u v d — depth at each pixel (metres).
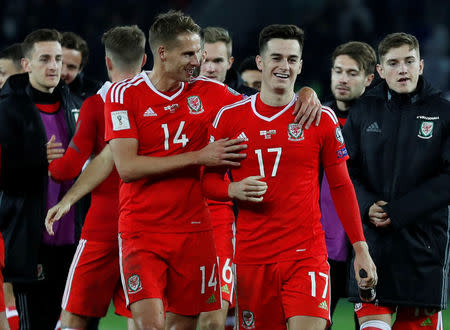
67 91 22.16
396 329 18.84
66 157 18.88
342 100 22.06
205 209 17.08
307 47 57.91
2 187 20.56
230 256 20.86
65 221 21.34
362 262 15.99
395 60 18.20
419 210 17.75
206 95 17.11
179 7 66.00
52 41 21.27
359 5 61.12
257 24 66.81
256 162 16.12
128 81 16.86
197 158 16.02
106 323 29.34
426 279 18.12
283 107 16.19
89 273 18.70
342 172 16.30
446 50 59.88
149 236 16.62
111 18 62.78
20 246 20.45
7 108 20.53
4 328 17.38
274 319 16.41
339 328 28.33
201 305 17.17
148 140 16.69
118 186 18.84
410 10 62.59
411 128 18.33
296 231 16.05
